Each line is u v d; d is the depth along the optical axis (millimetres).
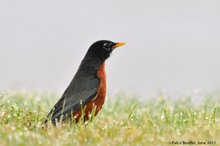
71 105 14461
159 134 13203
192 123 14266
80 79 14969
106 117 16844
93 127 13609
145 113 16922
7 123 13977
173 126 13898
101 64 15469
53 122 14117
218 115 16781
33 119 14492
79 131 13078
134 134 12852
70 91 14758
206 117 14703
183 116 16234
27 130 13289
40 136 12594
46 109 18172
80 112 14430
